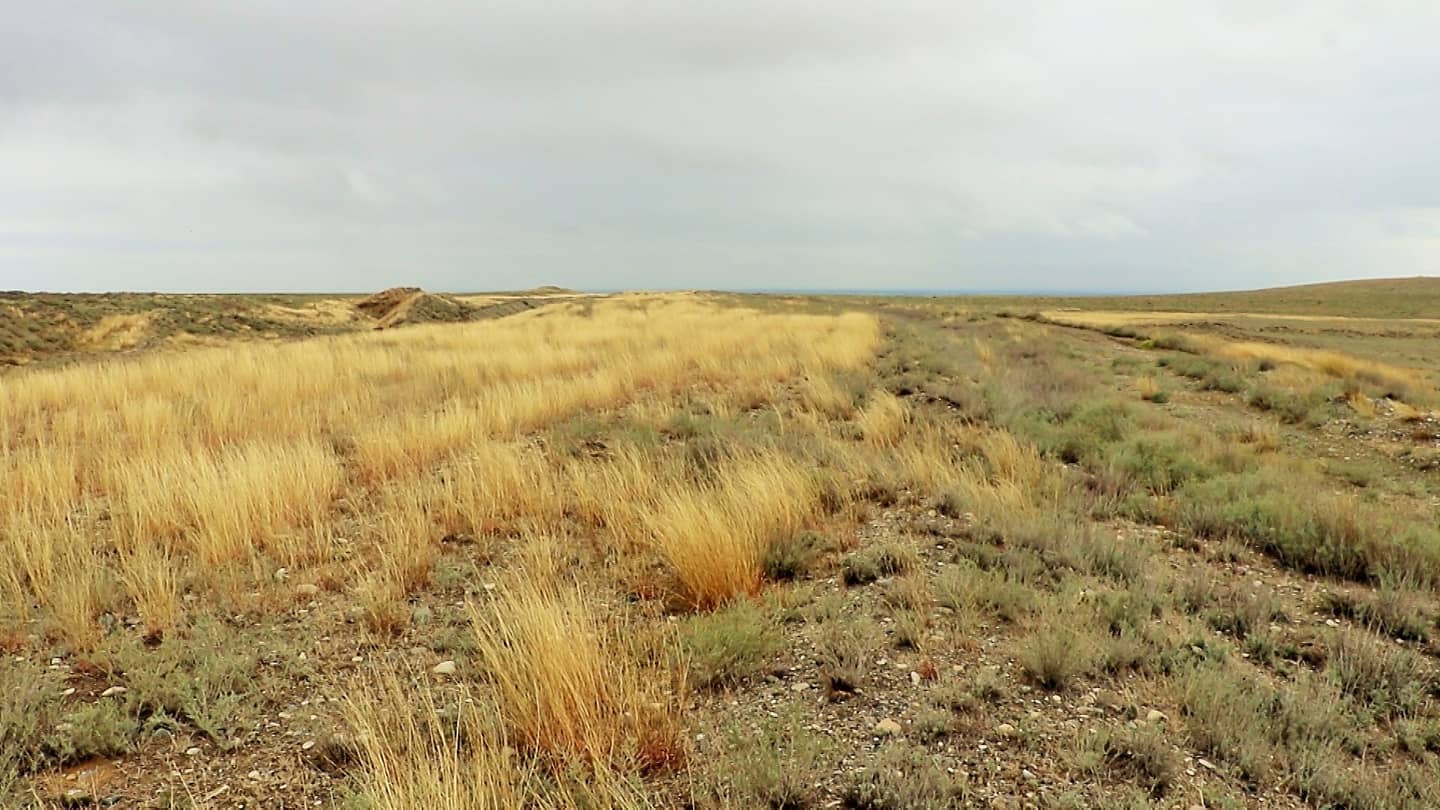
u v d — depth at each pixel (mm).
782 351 15289
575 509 5941
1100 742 2863
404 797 2396
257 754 2924
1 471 6008
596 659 3166
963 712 3166
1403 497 7477
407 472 6621
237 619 4078
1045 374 14367
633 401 10438
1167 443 8336
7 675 3266
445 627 3996
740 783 2615
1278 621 4234
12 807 2572
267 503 5371
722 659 3525
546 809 2449
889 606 4250
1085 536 5262
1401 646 3910
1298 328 46781
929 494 6379
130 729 2994
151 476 5648
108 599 4121
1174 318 50219
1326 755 2826
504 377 12727
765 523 5043
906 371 13836
